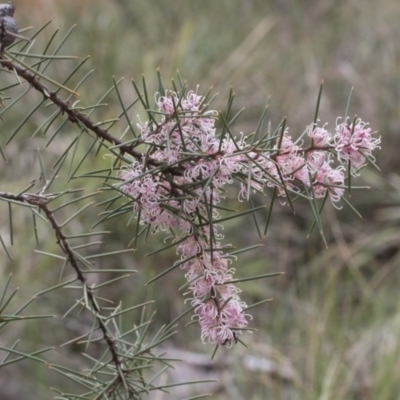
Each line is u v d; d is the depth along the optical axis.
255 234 2.91
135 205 1.01
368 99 3.50
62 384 2.21
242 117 3.17
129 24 3.63
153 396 2.02
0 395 2.10
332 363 2.16
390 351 2.15
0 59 1.00
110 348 1.08
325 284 2.73
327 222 3.02
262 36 3.51
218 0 3.90
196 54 3.30
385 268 2.85
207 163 1.00
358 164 1.01
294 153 1.00
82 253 2.44
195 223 1.03
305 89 3.58
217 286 1.03
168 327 1.09
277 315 2.44
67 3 3.34
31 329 2.28
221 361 2.27
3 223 2.47
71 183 2.44
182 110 1.00
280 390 2.06
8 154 2.71
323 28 4.05
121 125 2.63
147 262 2.47
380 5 4.13
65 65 3.03
